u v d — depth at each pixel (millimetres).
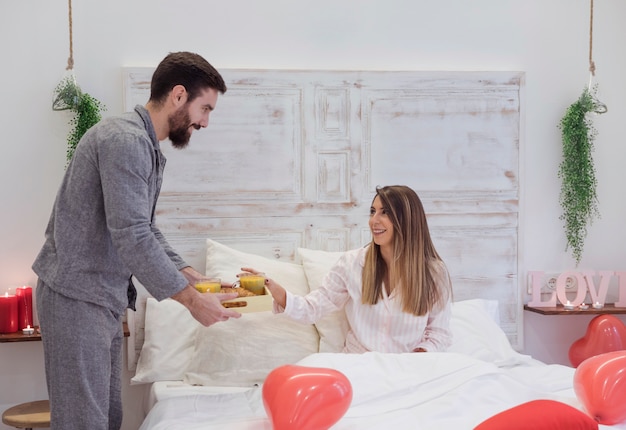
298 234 3277
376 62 3369
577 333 3535
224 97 3201
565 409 1692
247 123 3221
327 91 3277
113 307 2066
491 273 3420
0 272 3090
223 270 3016
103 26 3145
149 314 3000
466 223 3402
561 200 3521
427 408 1976
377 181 3332
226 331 2746
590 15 3504
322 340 2838
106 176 1942
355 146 3307
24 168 3100
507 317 3434
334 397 1784
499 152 3418
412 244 2713
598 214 3561
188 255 3191
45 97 3107
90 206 2000
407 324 2721
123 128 1998
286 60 3297
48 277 2012
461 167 3391
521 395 2074
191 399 2256
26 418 2766
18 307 3016
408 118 3346
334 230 3307
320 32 3320
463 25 3436
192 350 2900
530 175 3500
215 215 3211
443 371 2158
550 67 3504
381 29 3369
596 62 3535
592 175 3475
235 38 3254
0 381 3092
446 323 2762
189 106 2146
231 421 1955
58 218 2018
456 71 3373
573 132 3408
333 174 3297
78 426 1976
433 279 2742
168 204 3176
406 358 2266
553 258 3523
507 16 3467
